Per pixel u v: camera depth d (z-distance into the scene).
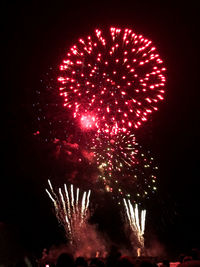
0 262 5.75
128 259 6.00
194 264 7.21
